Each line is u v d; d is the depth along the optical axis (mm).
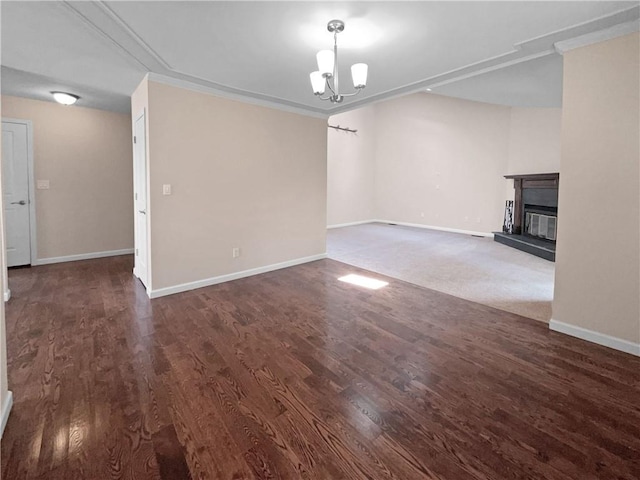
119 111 5117
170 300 3383
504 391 1943
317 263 4984
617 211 2361
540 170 6770
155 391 1925
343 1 1992
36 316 2949
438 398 1883
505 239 6566
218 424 1669
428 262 5105
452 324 2873
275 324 2854
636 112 2240
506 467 1419
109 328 2734
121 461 1437
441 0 1980
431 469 1412
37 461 1428
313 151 4891
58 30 2352
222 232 3947
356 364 2232
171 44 2568
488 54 2752
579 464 1430
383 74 3225
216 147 3789
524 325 2852
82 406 1781
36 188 4621
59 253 4871
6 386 1710
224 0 1978
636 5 2018
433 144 8633
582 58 2447
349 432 1623
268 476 1375
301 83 3494
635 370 2145
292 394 1914
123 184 5344
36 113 4535
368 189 9953
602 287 2461
